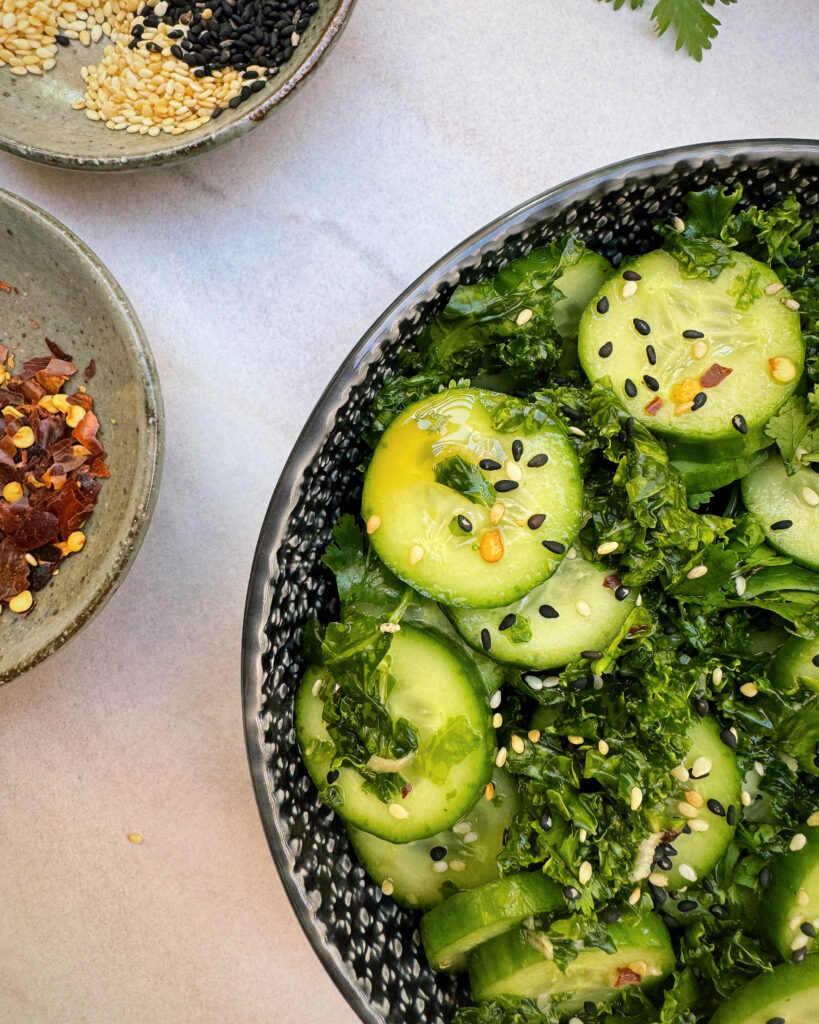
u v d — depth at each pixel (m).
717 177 0.24
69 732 0.28
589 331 0.24
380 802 0.24
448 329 0.24
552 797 0.23
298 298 0.28
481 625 0.24
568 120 0.28
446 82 0.28
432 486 0.23
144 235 0.28
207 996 0.29
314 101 0.28
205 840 0.28
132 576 0.28
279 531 0.24
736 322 0.24
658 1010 0.25
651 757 0.23
